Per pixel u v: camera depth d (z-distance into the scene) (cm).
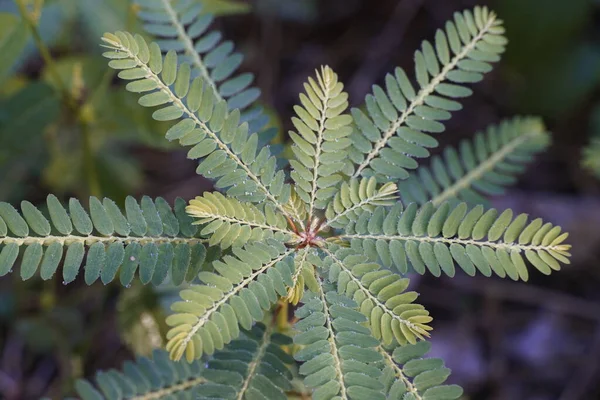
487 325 70
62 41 62
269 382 35
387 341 33
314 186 35
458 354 68
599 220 72
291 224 35
